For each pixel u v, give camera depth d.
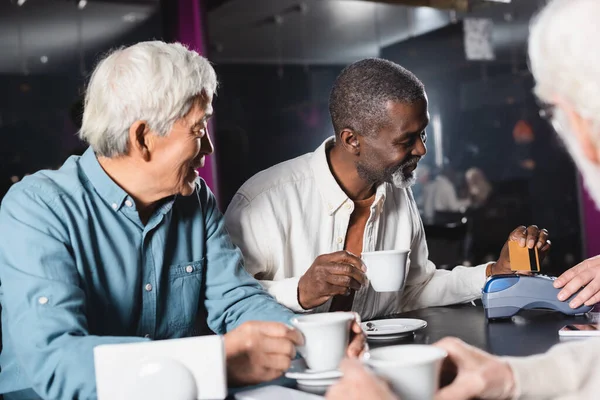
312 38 6.34
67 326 1.25
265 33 6.10
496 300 1.64
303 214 2.03
